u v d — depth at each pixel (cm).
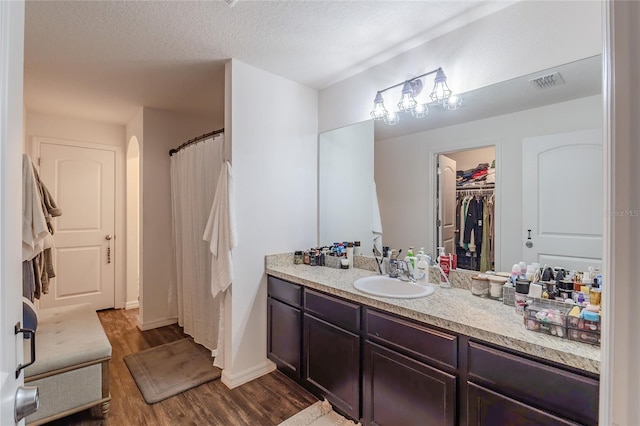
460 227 186
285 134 257
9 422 61
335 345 187
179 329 331
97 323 224
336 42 201
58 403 175
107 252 392
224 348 241
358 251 245
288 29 186
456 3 163
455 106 186
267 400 208
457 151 187
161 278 345
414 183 210
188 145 298
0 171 58
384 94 223
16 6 65
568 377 103
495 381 120
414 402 145
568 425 102
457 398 131
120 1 159
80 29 184
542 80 153
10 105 62
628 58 44
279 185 253
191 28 185
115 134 397
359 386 173
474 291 170
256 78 237
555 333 115
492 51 168
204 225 278
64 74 246
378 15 172
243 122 230
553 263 151
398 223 220
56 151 359
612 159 47
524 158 161
